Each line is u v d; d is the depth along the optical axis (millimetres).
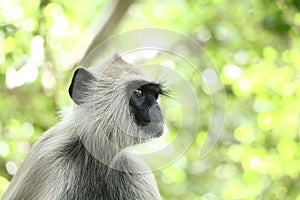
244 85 18797
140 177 8398
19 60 15117
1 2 15328
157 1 19969
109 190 8266
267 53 18656
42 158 8133
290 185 18219
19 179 8281
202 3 18844
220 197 18938
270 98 18938
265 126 18766
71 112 8477
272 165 18516
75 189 8086
